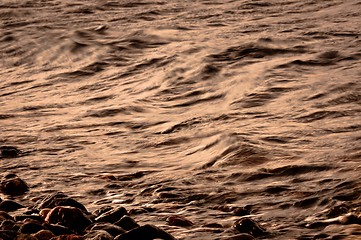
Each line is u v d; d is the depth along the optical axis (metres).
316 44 30.16
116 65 29.78
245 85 24.12
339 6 39.50
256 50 29.44
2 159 17.66
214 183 14.29
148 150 18.00
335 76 24.28
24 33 36.03
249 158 15.57
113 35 34.72
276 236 10.84
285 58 28.03
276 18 37.28
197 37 33.22
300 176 14.04
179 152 17.52
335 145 16.16
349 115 19.31
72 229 11.20
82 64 30.48
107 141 19.16
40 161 17.31
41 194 14.36
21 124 21.69
